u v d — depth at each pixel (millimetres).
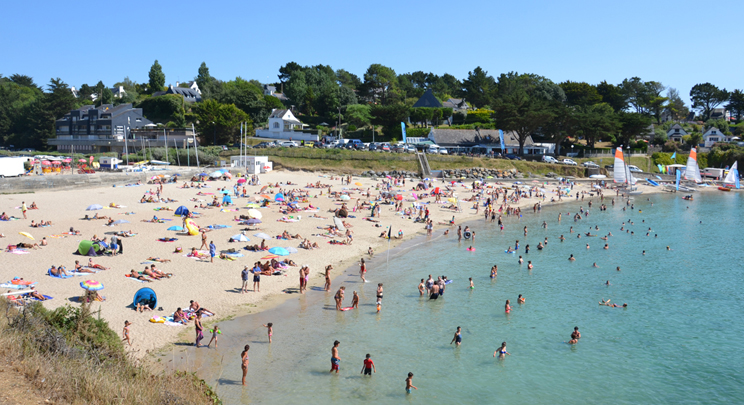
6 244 41000
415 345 27516
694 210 81375
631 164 126500
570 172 113375
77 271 34562
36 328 17844
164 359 23641
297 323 29641
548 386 23641
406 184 93938
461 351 27016
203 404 17516
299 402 21172
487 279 40500
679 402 22641
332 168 102875
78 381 14906
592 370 25406
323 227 55750
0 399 13125
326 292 35438
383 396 22109
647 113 188500
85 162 95438
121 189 71562
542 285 39219
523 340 28734
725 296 37250
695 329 30938
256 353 25453
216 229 51406
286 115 129875
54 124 135500
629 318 32562
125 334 24438
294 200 70625
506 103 118250
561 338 29188
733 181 117188
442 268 43344
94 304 28828
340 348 26625
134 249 42000
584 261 46938
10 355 15570
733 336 29938
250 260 40875
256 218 54312
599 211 79000
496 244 53500
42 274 33531
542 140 136000
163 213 57969
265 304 32281
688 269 44500
